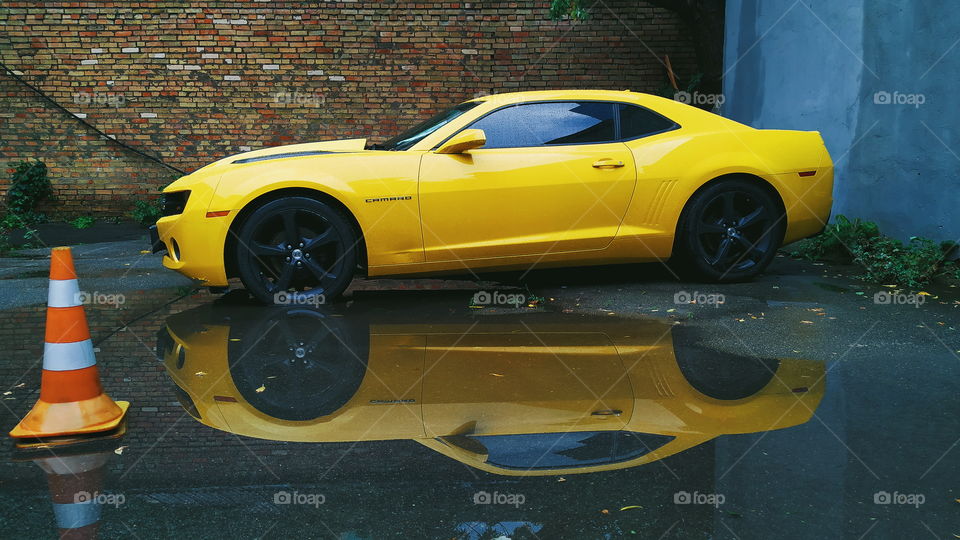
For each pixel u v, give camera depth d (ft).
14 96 34.09
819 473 7.64
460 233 16.34
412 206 16.07
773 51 27.71
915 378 10.78
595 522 6.67
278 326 14.35
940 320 14.44
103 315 15.56
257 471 7.80
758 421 9.09
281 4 34.12
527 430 8.83
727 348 12.48
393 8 34.37
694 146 17.61
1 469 7.99
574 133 17.29
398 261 16.25
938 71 19.57
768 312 15.21
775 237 18.37
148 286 19.11
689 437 8.59
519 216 16.52
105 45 34.01
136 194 35.04
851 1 22.67
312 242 16.12
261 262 16.15
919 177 20.31
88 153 34.65
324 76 34.68
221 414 9.56
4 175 34.45
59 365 9.15
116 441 8.73
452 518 6.77
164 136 34.73
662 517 6.75
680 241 17.95
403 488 7.36
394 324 14.44
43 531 6.59
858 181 22.85
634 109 17.85
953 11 19.06
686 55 35.32
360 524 6.68
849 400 9.86
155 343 13.16
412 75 34.88
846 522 6.66
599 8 34.94
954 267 18.95
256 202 15.96
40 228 32.91
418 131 17.93
